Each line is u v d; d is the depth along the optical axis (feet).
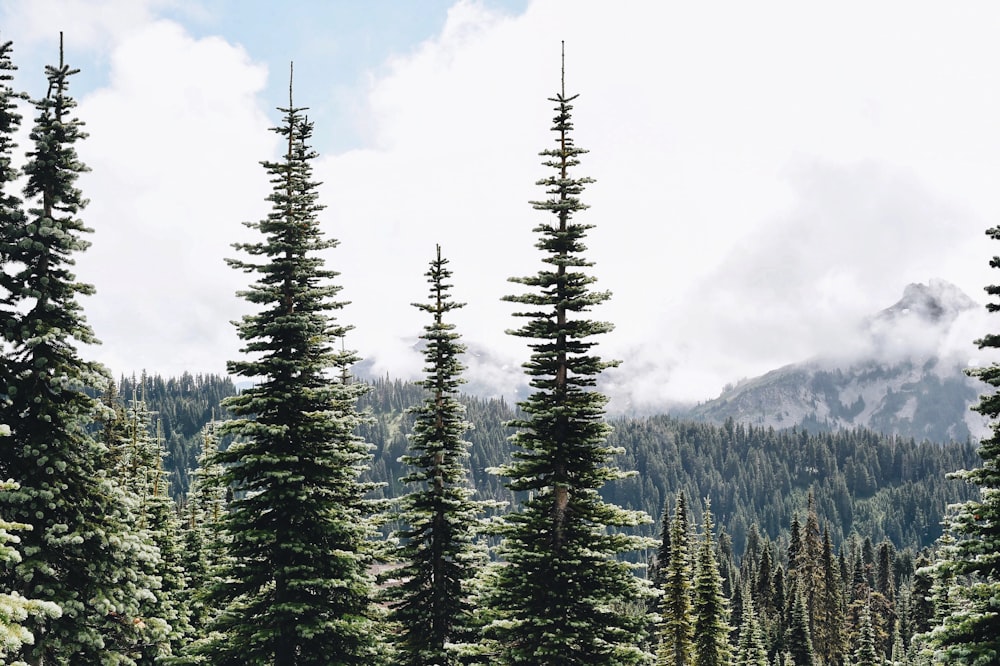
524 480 67.77
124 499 66.90
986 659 50.16
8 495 58.18
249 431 66.95
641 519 64.03
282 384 70.90
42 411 61.77
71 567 62.54
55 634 60.44
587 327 65.05
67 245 63.98
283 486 67.72
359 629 68.28
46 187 65.98
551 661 61.98
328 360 74.33
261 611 68.54
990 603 51.93
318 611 67.82
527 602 63.98
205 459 70.38
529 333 66.23
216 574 68.13
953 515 56.54
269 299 71.41
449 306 86.69
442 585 83.61
